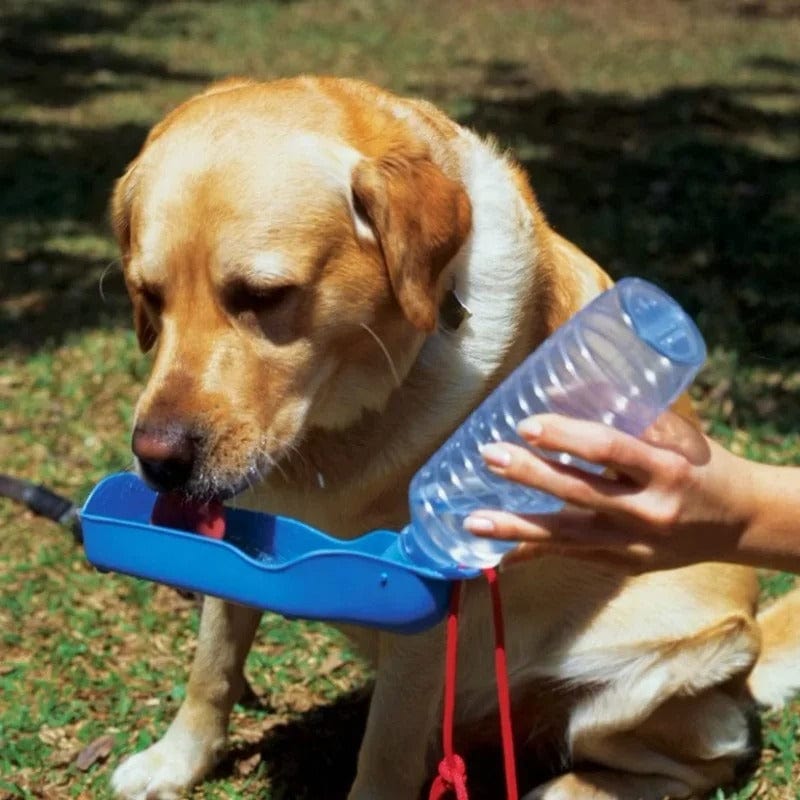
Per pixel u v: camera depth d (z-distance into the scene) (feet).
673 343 9.56
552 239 15.03
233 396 12.19
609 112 49.73
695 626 14.75
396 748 14.23
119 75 55.98
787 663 15.94
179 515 12.38
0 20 67.97
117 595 19.19
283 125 12.48
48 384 25.73
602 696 14.87
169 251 12.19
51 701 16.79
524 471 9.66
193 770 15.31
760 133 46.85
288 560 12.20
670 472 9.67
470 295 13.35
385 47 62.54
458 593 11.30
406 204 12.41
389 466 13.35
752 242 33.68
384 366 12.96
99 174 40.98
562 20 70.38
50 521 20.90
